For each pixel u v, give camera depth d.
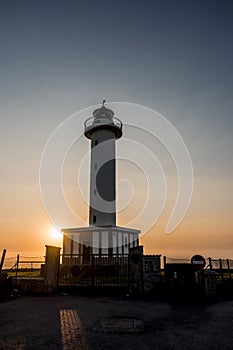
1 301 10.30
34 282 12.50
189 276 11.47
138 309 8.68
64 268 16.80
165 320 7.10
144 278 11.96
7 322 6.89
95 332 5.94
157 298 11.13
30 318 7.34
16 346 5.03
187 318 7.36
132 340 5.37
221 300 10.80
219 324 6.66
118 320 7.08
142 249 12.40
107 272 16.94
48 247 12.92
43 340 5.38
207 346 5.02
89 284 13.21
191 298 10.97
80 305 9.42
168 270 12.09
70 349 4.86
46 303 9.88
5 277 12.53
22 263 15.90
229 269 15.91
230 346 5.02
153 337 5.57
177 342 5.25
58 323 6.76
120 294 12.16
